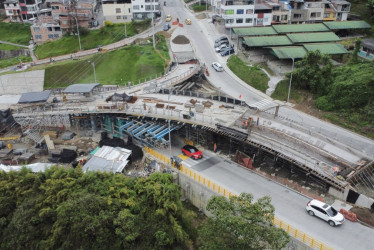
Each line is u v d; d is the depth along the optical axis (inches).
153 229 1489.9
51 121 2517.2
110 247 1467.8
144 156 2097.7
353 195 1518.2
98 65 3639.3
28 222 1577.3
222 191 1658.5
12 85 3511.3
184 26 4256.9
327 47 3041.3
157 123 2191.2
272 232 1176.8
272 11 3794.3
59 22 4544.8
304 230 1400.1
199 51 3595.0
